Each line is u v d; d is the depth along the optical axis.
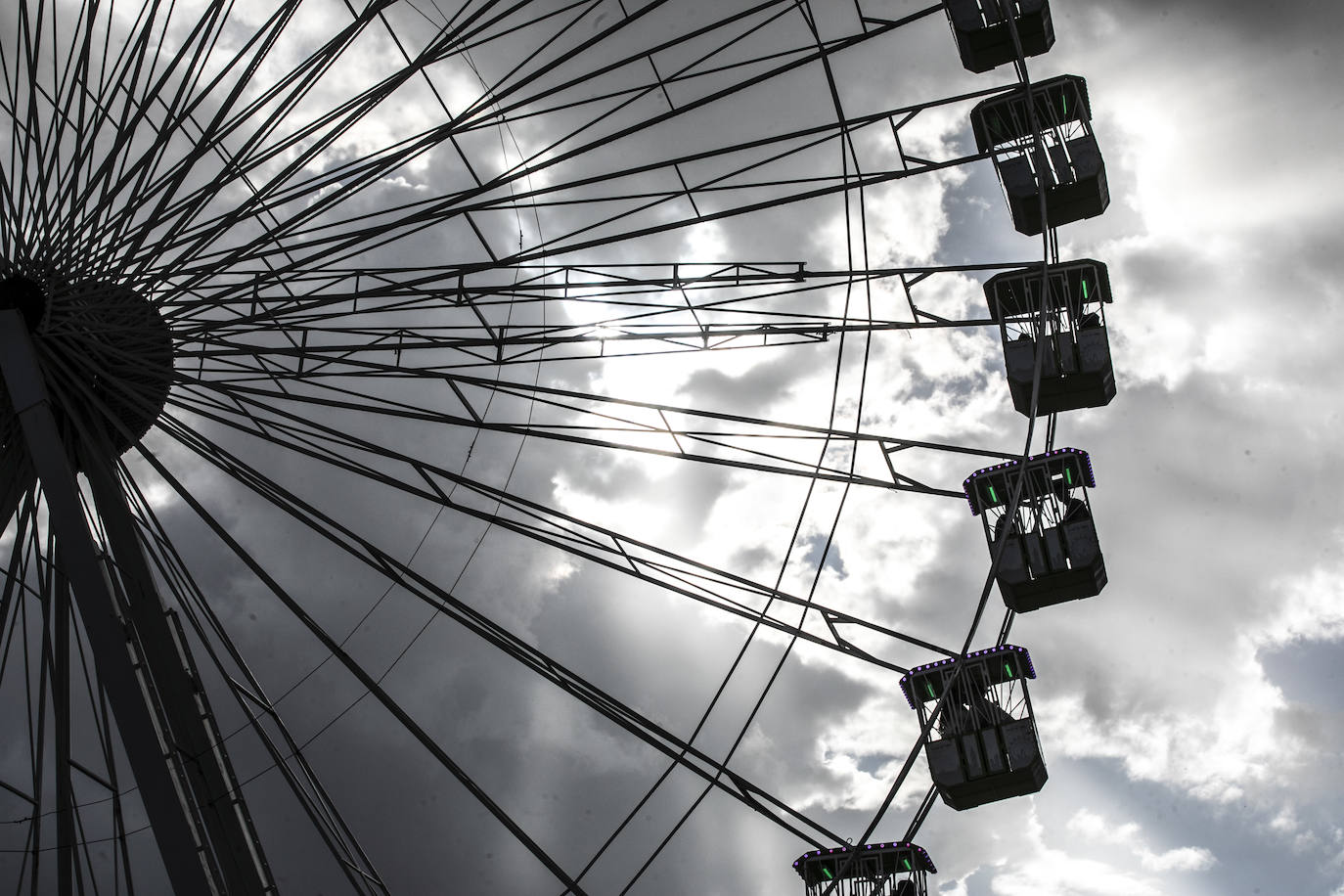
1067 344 20.73
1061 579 19.89
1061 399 20.81
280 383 18.55
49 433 15.27
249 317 17.73
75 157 17.00
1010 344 20.89
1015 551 20.06
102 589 14.53
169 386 17.88
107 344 17.08
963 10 21.03
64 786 16.53
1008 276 20.73
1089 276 20.95
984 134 21.14
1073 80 20.58
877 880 18.02
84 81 16.97
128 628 14.51
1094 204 20.84
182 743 15.08
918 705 19.38
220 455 17.83
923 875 18.08
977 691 19.16
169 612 15.66
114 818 16.72
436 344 18.44
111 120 17.25
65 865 16.45
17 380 15.55
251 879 14.73
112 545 16.08
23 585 16.83
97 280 17.00
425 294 18.11
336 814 16.98
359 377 18.30
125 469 17.30
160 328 17.53
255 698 17.02
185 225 17.19
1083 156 20.58
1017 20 20.83
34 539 16.84
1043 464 20.28
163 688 15.27
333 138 17.48
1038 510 20.20
